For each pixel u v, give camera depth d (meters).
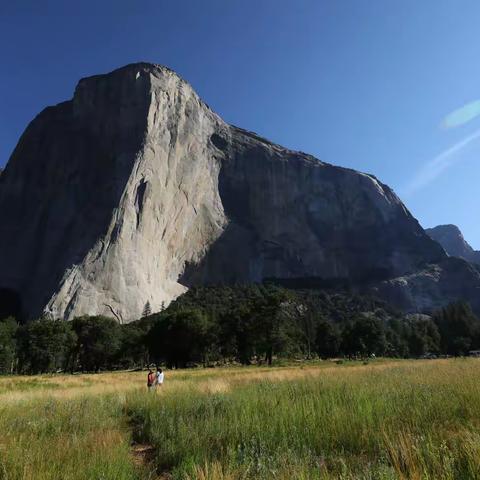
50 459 7.29
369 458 7.11
